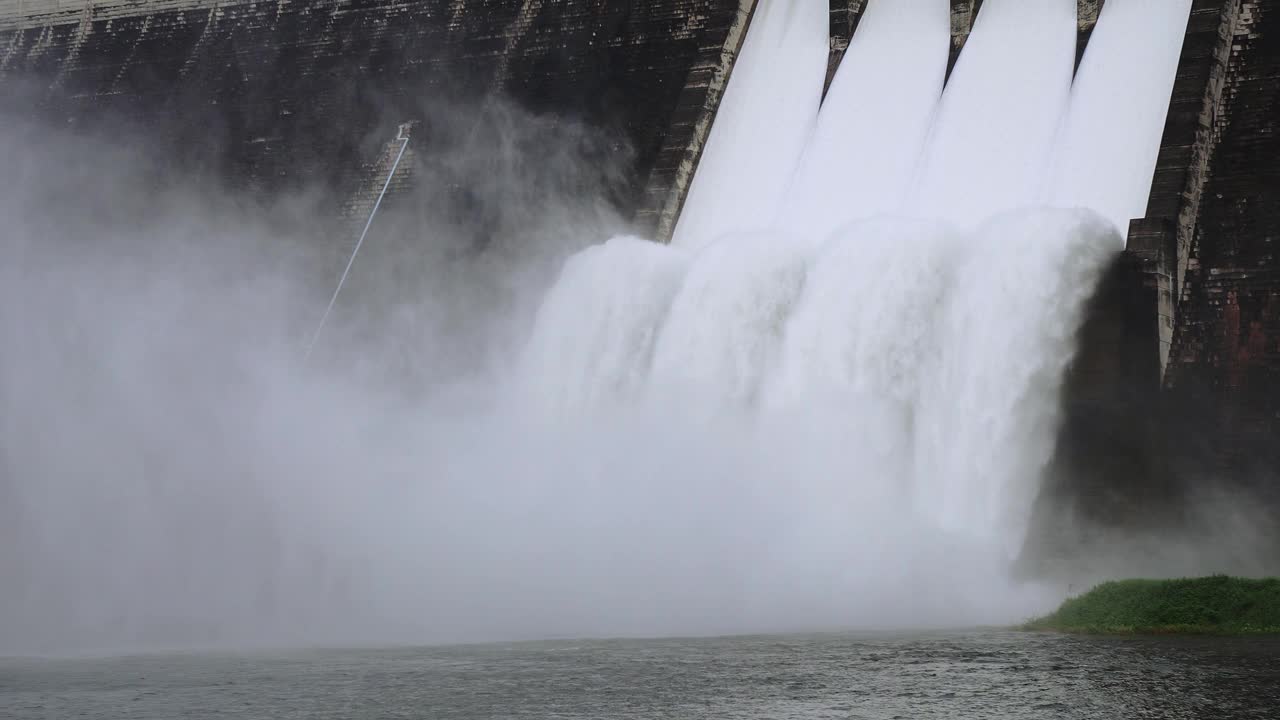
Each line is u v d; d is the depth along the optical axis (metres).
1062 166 49.03
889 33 57.28
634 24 64.19
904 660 26.08
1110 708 20.75
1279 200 44.72
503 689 23.69
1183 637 28.62
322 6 73.88
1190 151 45.62
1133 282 42.22
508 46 66.88
